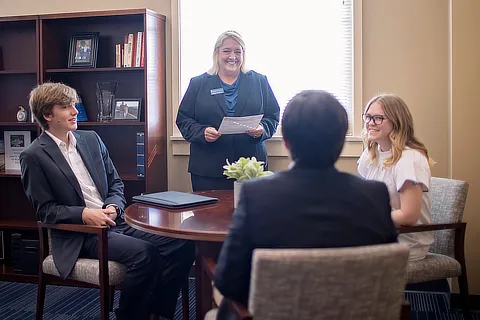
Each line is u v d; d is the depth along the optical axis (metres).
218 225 1.96
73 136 2.69
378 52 3.45
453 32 3.05
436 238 2.60
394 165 2.26
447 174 3.38
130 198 3.87
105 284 2.29
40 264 2.49
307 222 1.24
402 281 1.25
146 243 2.42
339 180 1.29
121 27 3.83
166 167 3.85
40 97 2.53
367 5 3.45
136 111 3.67
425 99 3.40
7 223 3.86
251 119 2.88
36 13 4.03
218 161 3.27
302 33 3.60
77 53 3.74
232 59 3.24
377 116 2.32
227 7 3.70
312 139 1.26
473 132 3.05
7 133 3.96
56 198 2.51
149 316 2.46
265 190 1.27
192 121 3.31
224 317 1.44
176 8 3.74
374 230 1.27
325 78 3.58
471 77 3.04
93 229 2.30
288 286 1.16
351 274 1.17
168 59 3.80
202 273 1.92
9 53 4.05
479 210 3.06
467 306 2.43
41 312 2.49
